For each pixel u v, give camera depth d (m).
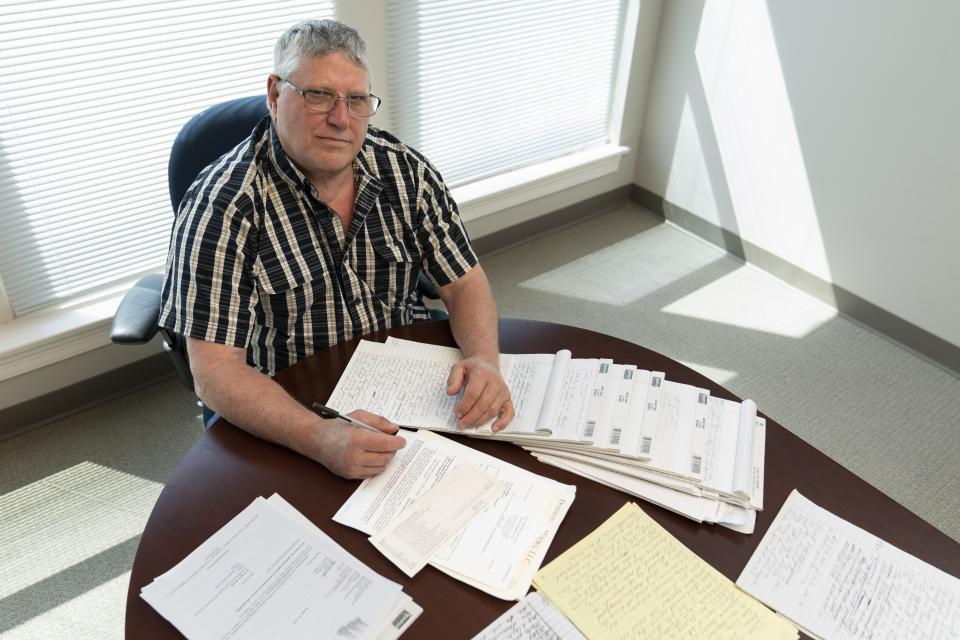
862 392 2.26
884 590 0.92
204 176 1.25
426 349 1.30
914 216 2.26
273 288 1.28
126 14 1.67
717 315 2.57
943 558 0.97
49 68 1.63
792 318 2.57
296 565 0.91
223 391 1.14
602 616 0.88
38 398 1.96
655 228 3.08
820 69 2.34
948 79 2.04
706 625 0.87
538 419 1.12
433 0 2.20
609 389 1.18
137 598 0.88
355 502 1.00
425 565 0.92
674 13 2.73
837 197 2.45
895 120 2.20
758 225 2.75
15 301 1.86
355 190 1.34
